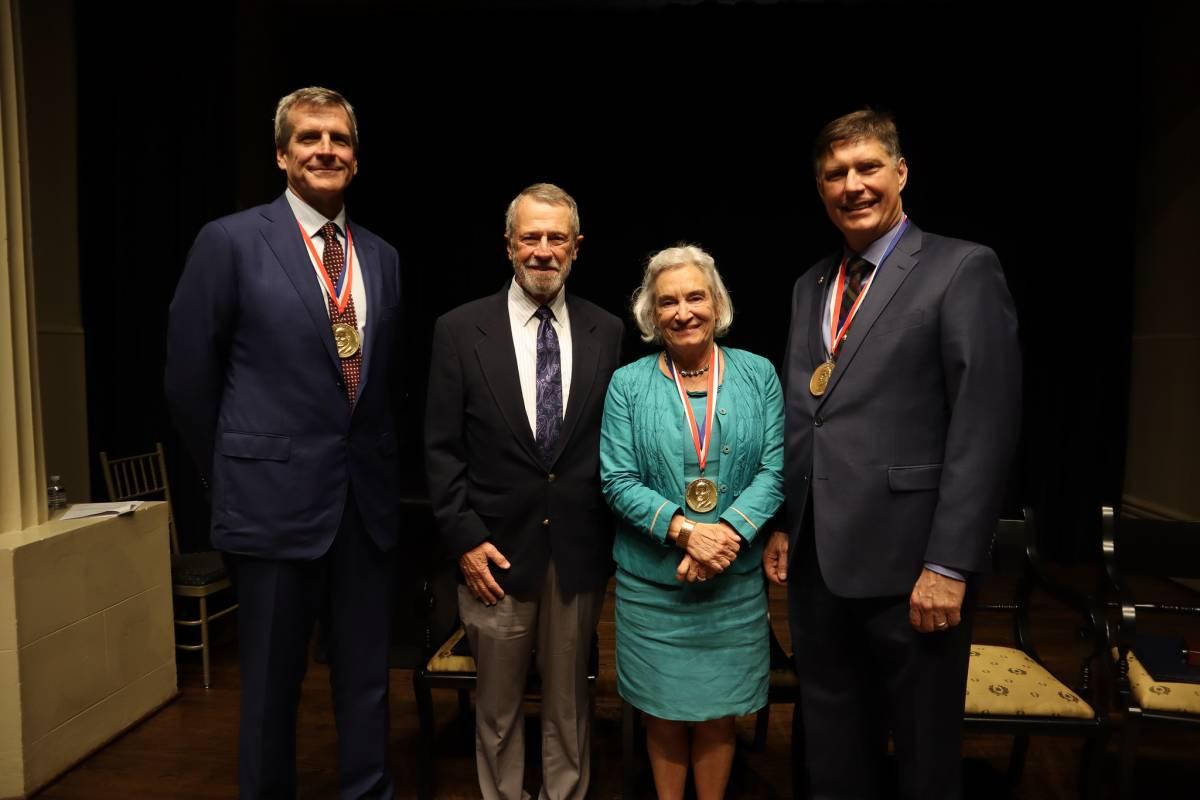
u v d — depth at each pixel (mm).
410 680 3098
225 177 4324
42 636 2318
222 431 1835
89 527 2496
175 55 3936
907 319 1639
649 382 1910
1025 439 5043
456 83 5219
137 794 2285
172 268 3926
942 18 4863
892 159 1686
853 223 1696
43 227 3266
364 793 1996
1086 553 4945
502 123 5273
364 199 5418
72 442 3412
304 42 5215
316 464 1841
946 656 1647
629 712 1982
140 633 2717
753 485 1840
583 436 1956
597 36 5074
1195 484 4195
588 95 5180
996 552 2365
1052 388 4977
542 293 1920
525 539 1932
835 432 1692
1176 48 4434
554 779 2016
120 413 3633
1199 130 4203
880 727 1848
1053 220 4918
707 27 5004
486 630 1968
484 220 5422
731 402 1867
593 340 2008
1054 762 2463
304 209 1888
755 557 1898
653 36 5047
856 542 1658
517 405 1931
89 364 3475
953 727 1668
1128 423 4879
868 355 1666
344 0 5035
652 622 1874
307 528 1833
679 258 1858
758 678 1901
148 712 2744
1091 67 4750
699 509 1821
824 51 5000
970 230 5051
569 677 1974
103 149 3520
